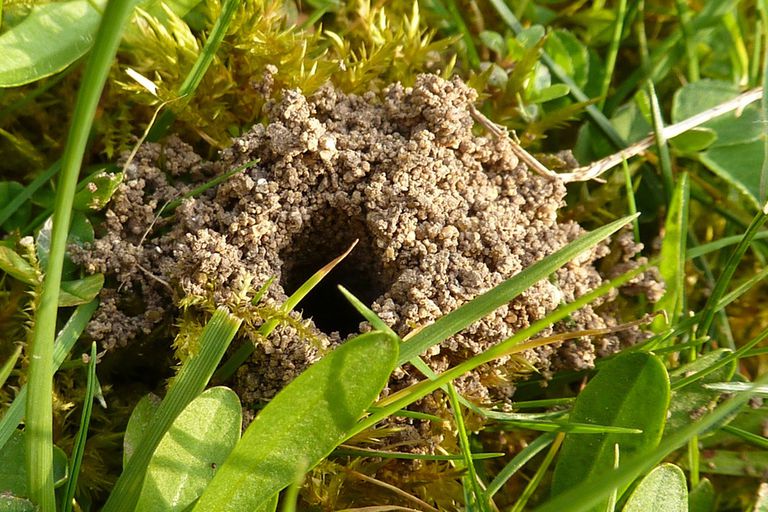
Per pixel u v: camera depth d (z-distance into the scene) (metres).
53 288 0.12
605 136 0.18
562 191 0.16
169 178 0.15
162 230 0.15
